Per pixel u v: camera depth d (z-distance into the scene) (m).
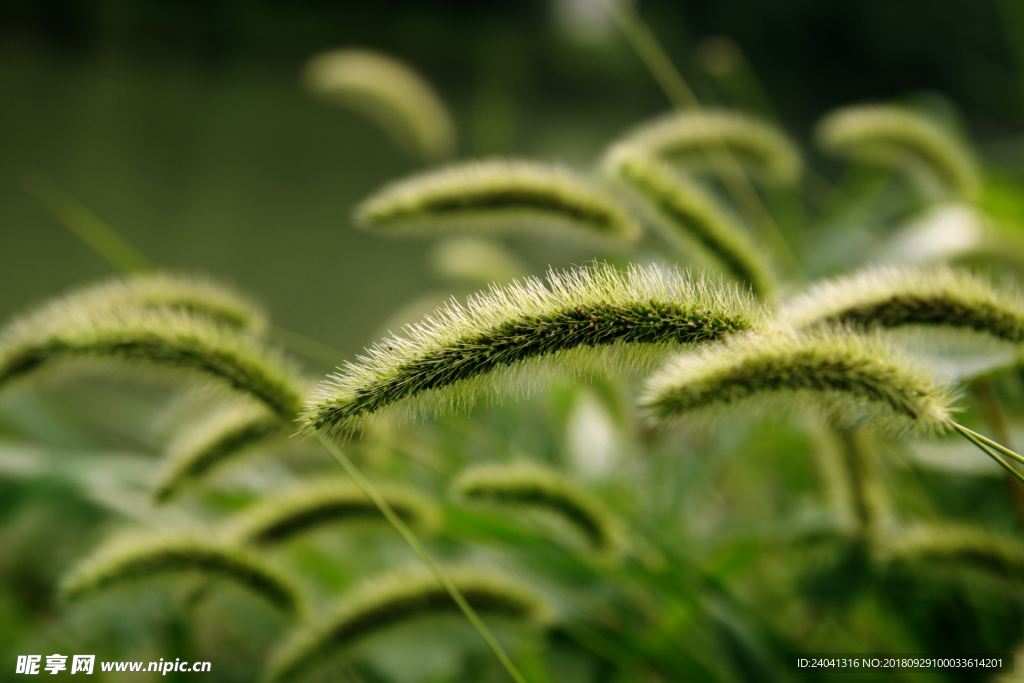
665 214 0.73
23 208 2.10
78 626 0.81
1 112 3.14
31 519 0.88
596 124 4.63
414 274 2.04
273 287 1.85
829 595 0.74
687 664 0.73
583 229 0.74
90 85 4.12
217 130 3.70
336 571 0.79
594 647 0.73
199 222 2.30
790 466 0.83
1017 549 0.71
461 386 0.64
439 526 0.73
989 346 0.67
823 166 2.35
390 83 0.97
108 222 2.12
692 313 0.65
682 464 0.82
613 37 5.02
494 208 0.74
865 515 0.73
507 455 0.79
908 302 0.67
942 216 0.85
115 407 1.05
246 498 0.78
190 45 4.99
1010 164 1.04
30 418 0.83
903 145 0.82
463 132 3.46
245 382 0.69
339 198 2.78
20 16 4.35
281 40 5.48
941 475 0.78
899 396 0.65
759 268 0.73
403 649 0.78
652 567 0.74
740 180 0.81
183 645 0.77
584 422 0.85
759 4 4.95
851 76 5.06
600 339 0.65
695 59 1.01
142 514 0.78
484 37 5.55
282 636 0.80
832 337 0.65
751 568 0.79
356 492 0.72
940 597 0.75
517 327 0.64
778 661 0.73
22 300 1.49
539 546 0.75
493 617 0.72
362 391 0.63
